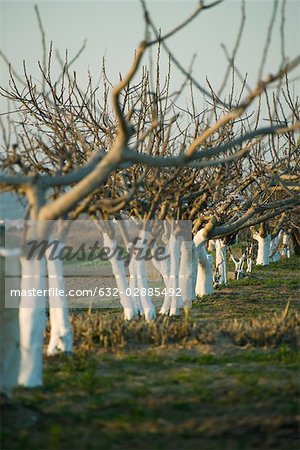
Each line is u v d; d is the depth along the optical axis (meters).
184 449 23.73
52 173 39.06
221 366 37.12
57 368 36.34
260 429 26.03
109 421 26.88
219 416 27.58
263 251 121.06
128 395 30.95
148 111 50.31
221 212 58.09
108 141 53.94
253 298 72.44
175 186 51.09
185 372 35.50
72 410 28.47
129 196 32.06
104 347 41.84
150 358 38.94
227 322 50.34
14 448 23.33
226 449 23.73
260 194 58.06
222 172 53.34
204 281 75.94
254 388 31.48
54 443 23.48
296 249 146.00
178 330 44.25
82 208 31.39
